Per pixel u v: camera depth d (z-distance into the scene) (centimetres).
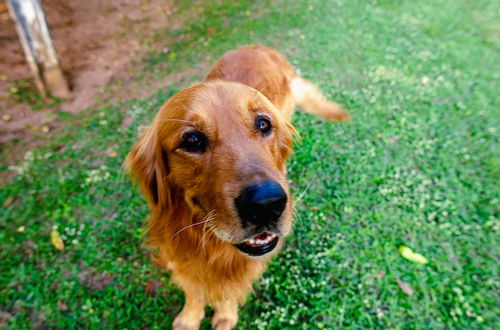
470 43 112
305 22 122
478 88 90
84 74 100
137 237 57
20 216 61
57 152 74
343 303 49
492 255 54
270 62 63
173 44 114
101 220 60
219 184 29
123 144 75
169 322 48
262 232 30
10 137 78
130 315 49
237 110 33
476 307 48
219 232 30
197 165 32
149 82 95
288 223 31
